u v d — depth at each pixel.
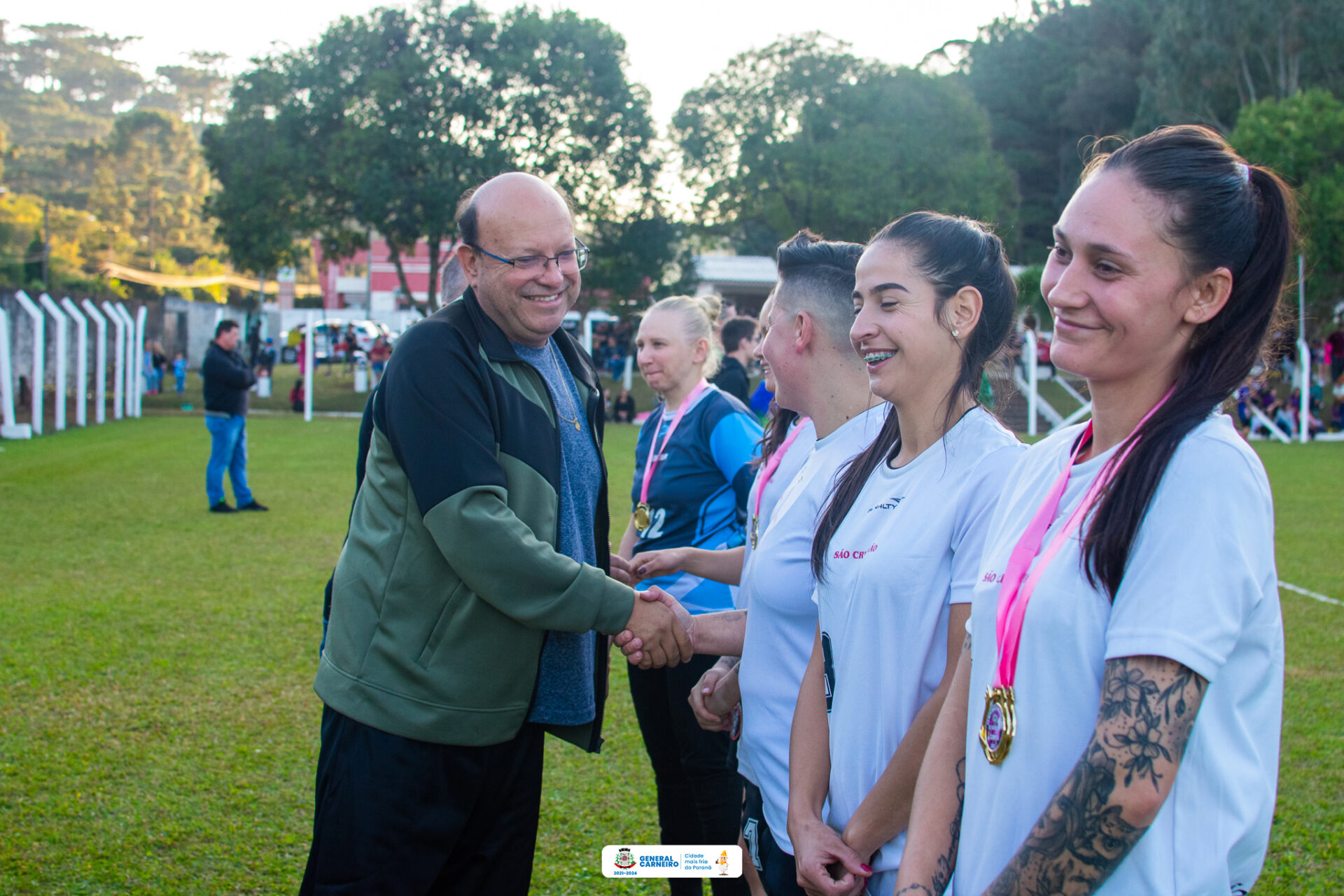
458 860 2.25
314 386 29.78
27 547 7.67
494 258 2.17
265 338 40.97
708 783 2.81
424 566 2.11
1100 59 46.97
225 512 9.55
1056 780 1.17
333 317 44.41
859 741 1.63
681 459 3.15
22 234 67.31
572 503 2.35
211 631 5.53
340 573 2.21
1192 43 36.28
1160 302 1.15
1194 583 1.07
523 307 2.21
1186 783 1.11
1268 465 15.30
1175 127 1.20
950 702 1.43
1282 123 27.30
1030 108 50.09
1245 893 1.18
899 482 1.66
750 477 3.04
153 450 14.96
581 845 3.26
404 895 2.10
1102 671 1.15
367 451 2.36
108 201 87.81
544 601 2.05
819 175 30.88
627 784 3.74
